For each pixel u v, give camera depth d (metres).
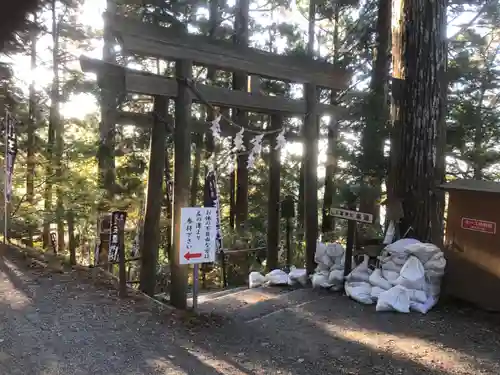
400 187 5.91
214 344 4.12
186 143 5.28
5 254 7.95
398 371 3.47
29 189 10.43
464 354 3.75
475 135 9.39
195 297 5.07
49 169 10.10
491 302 4.62
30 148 10.46
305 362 3.69
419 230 5.78
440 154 5.90
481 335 4.15
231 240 9.40
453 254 5.03
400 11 5.95
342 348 3.96
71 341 4.12
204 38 5.40
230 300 5.83
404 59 5.90
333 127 7.40
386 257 5.43
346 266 5.85
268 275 6.84
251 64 5.86
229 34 10.37
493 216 4.62
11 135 8.41
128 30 4.87
